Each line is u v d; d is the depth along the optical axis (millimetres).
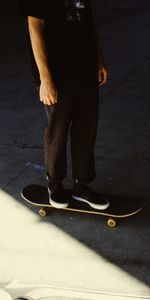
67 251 2875
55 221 3109
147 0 7383
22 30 6473
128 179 3432
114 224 2994
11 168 3695
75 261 2799
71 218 3117
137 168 3549
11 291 2648
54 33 2584
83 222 3078
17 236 3020
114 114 4340
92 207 3037
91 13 2699
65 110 2748
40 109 4527
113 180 3432
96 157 3717
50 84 2641
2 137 4129
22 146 3971
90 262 2783
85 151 2932
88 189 3080
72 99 2740
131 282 2633
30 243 2959
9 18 6914
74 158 2982
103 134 4031
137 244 2883
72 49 2627
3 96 4832
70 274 2717
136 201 3064
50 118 2793
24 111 4516
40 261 2820
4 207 3273
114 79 4988
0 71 5387
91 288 2617
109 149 3814
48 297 2588
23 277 2727
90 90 2795
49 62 2629
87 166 2984
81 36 2635
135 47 5742
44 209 3137
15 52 5840
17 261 2834
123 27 6391
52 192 3072
